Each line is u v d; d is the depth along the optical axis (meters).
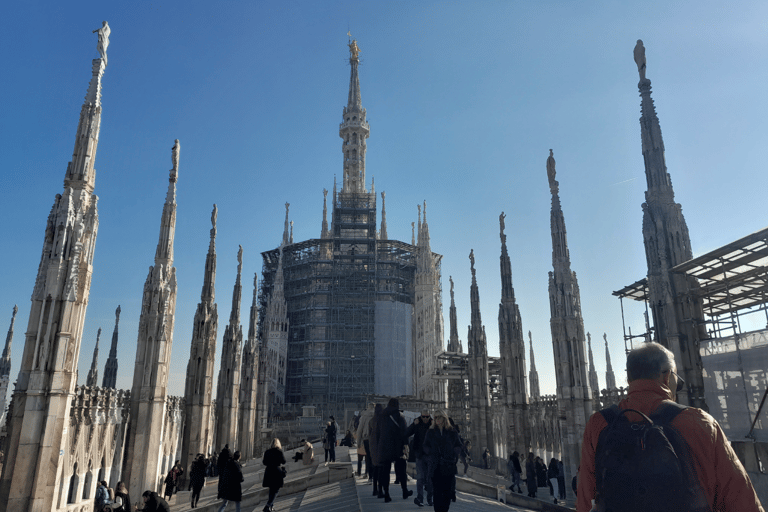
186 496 30.98
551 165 36.41
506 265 47.94
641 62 25.53
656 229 23.27
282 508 19.42
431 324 86.94
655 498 2.89
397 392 86.12
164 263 33.00
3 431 29.73
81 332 20.45
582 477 3.51
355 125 109.25
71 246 20.38
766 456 13.25
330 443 29.97
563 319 33.34
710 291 23.98
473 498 19.98
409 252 98.50
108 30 23.38
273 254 100.38
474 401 51.09
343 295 91.75
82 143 21.61
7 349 56.62
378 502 13.55
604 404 31.36
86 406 26.98
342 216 101.94
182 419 44.88
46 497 18.23
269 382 82.62
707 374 19.84
